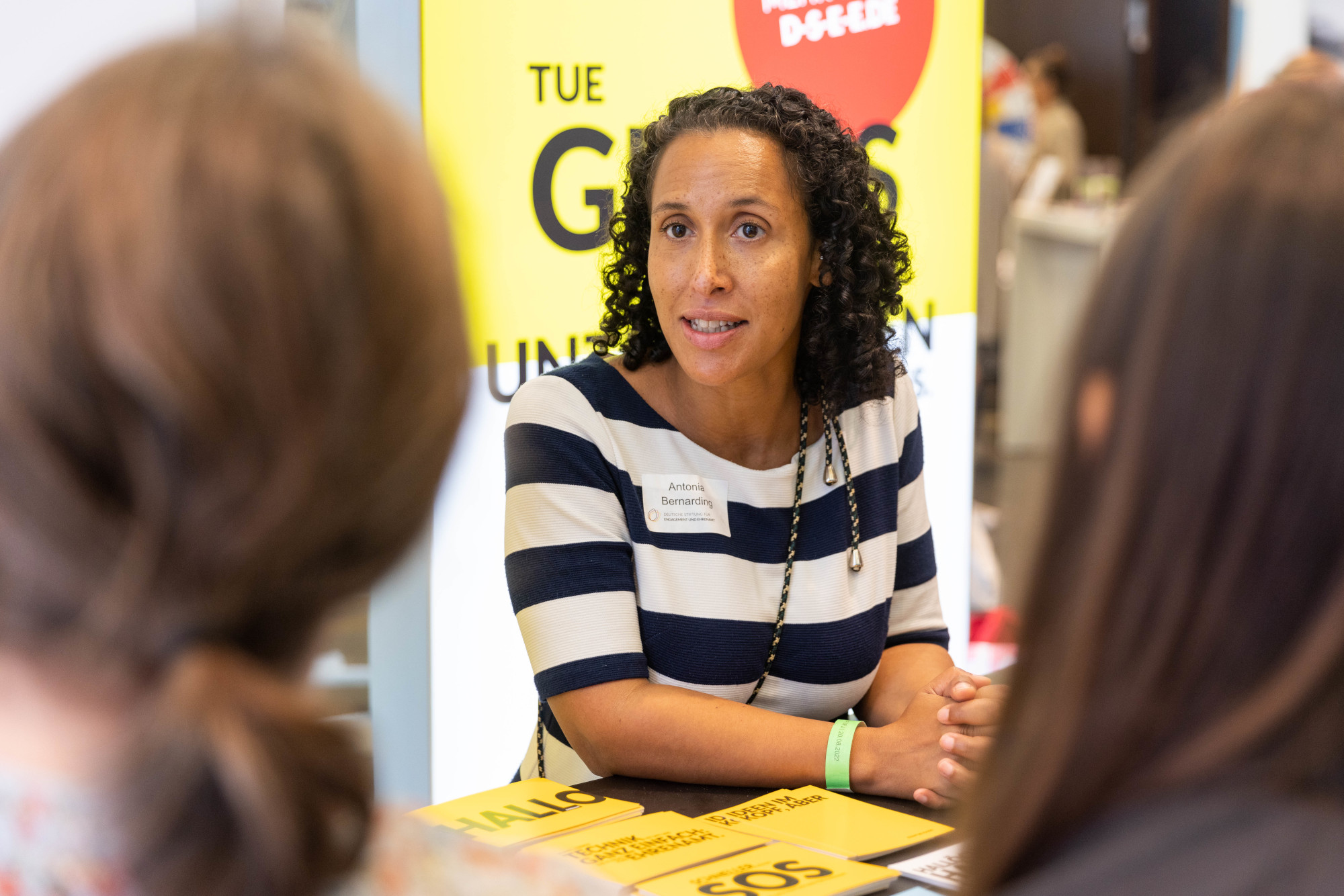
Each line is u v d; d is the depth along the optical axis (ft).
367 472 1.28
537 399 4.80
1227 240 1.52
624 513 4.69
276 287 1.18
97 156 1.21
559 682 4.40
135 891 1.19
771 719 4.18
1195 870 1.46
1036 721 1.68
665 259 4.55
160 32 1.37
